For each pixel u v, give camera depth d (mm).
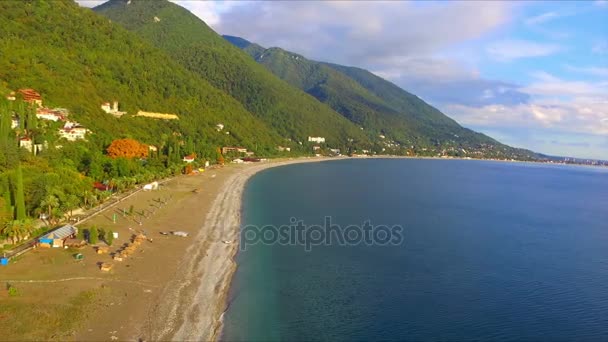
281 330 58688
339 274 79812
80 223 97188
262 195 159500
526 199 199875
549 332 61969
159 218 109312
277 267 81688
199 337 54500
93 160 138625
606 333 62062
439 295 72562
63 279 66062
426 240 106312
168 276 72000
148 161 175000
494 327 62531
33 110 135375
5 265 69312
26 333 50750
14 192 87812
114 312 57875
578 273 87188
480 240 109875
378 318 63531
